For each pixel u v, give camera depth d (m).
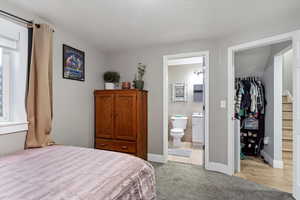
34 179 1.10
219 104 2.83
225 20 2.25
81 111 2.94
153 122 3.32
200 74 4.93
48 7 1.95
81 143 2.93
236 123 2.89
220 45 2.83
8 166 1.33
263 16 2.14
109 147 3.12
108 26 2.45
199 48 2.99
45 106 2.09
